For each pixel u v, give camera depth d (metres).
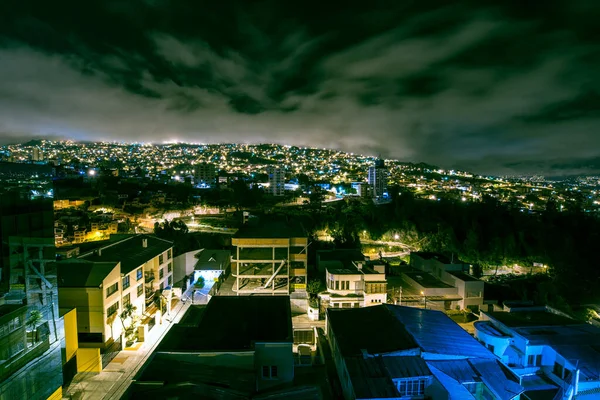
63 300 33.97
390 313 32.19
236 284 50.75
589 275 61.91
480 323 33.88
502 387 23.78
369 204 119.50
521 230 90.06
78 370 31.98
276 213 118.19
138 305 42.25
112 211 113.06
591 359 27.48
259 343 21.89
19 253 22.06
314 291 49.38
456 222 100.12
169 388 17.50
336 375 28.00
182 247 73.12
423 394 23.78
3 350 19.81
